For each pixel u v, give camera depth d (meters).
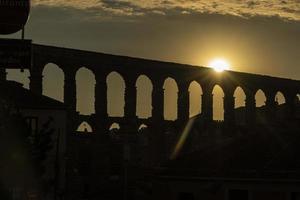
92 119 143.25
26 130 42.59
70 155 116.00
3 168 40.84
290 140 48.75
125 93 150.38
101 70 146.00
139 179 95.69
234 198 45.50
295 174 43.94
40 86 134.38
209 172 46.75
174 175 48.38
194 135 153.12
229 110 168.00
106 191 108.31
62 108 76.31
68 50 140.00
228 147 50.38
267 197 44.50
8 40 29.44
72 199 100.88
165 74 157.25
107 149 121.88
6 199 40.91
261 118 171.00
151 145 151.12
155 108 154.88
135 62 151.62
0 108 42.00
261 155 47.16
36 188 45.84
